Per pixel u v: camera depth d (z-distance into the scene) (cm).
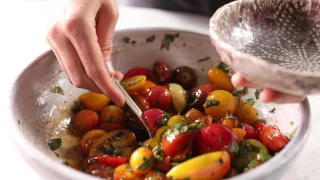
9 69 57
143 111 45
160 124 44
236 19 43
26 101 43
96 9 44
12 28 67
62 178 33
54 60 46
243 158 39
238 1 43
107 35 46
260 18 45
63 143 45
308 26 44
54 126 46
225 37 41
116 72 47
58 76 48
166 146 38
